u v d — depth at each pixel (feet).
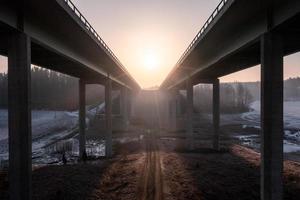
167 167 109.91
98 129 266.16
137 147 177.47
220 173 98.02
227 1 66.18
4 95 561.84
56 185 84.58
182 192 79.00
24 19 64.85
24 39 64.49
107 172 102.47
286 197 74.64
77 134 247.29
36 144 205.87
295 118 379.96
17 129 64.39
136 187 84.58
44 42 75.20
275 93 65.16
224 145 182.50
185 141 200.75
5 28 61.31
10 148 64.75
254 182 86.58
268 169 66.13
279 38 65.05
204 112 467.93
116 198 76.54
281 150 65.57
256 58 103.76
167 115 348.18
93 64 133.49
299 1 52.21
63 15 69.46
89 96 607.78
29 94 66.39
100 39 108.68
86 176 95.61
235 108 517.14
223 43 98.94
